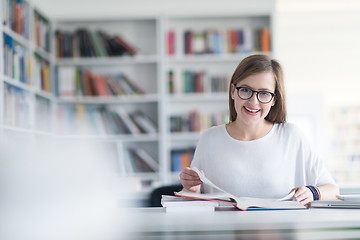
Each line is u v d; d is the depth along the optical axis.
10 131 3.21
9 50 3.22
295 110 8.32
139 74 4.45
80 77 4.25
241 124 1.69
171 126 4.30
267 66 1.55
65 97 4.23
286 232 0.91
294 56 7.82
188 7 4.32
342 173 9.40
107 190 0.55
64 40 4.29
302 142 1.71
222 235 0.89
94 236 0.74
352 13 6.19
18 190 0.49
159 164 4.37
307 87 8.76
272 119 1.74
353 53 7.64
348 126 9.45
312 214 1.10
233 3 4.31
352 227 0.93
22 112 3.43
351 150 9.48
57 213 0.53
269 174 1.67
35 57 3.87
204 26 4.45
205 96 4.25
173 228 0.88
